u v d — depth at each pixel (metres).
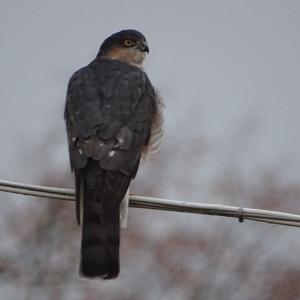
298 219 11.70
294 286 18.61
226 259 18.66
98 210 12.20
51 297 17.94
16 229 18.16
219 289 18.53
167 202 12.16
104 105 12.95
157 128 13.35
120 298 18.25
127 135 12.70
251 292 18.56
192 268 18.61
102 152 12.47
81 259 12.11
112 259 12.09
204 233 18.84
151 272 18.56
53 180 18.89
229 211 11.82
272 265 18.64
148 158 13.35
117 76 13.36
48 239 18.16
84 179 12.33
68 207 18.28
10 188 12.06
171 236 18.78
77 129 12.69
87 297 18.02
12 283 17.88
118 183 12.33
